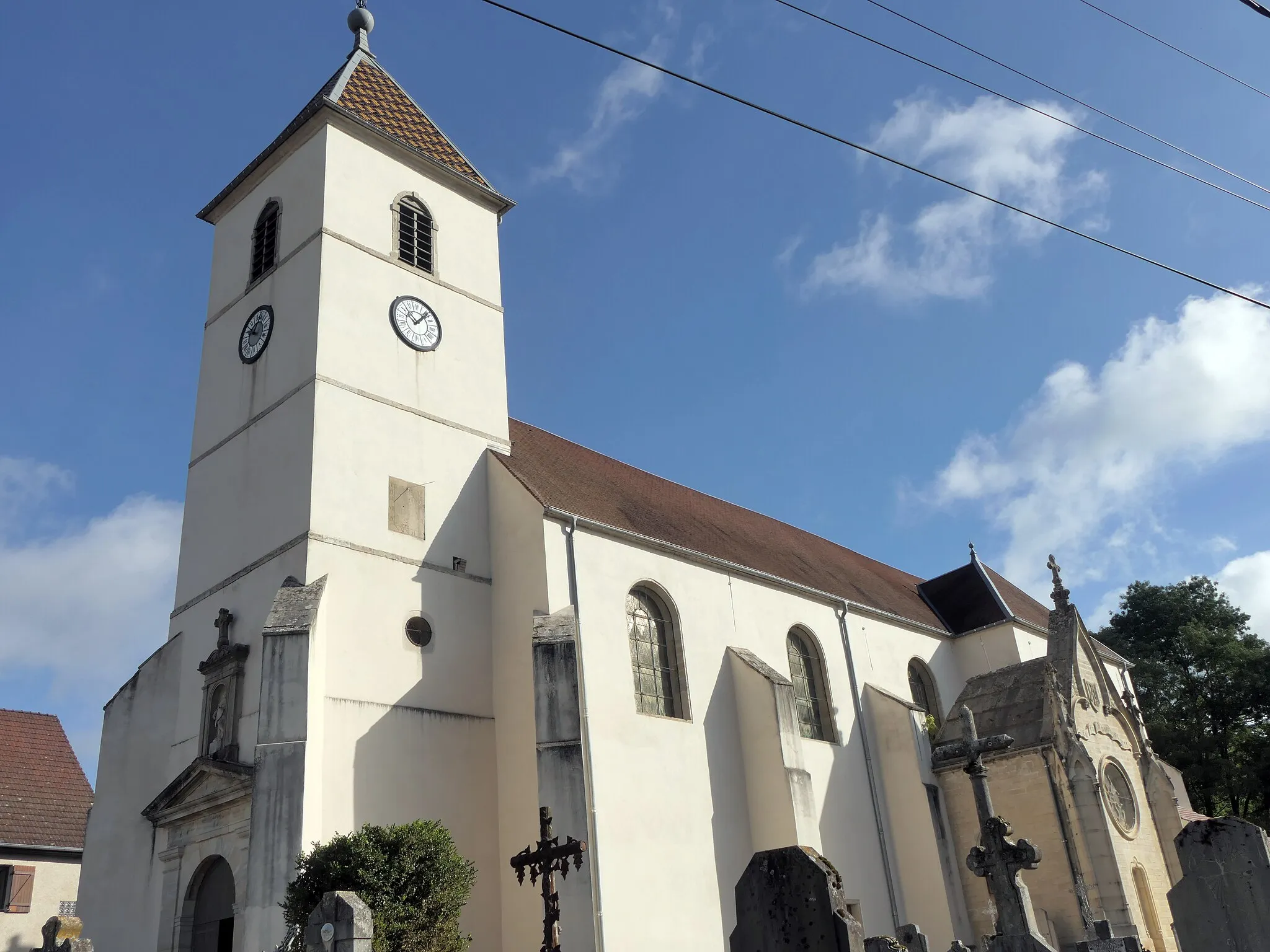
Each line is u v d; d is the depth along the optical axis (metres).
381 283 26.61
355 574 22.78
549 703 21.58
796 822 24.62
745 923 10.59
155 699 24.47
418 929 17.08
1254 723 47.91
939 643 36.56
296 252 26.56
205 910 21.38
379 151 28.34
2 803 30.03
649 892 22.25
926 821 28.66
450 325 27.92
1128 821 27.31
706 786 24.75
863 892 27.50
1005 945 12.63
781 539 36.47
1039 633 37.88
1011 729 28.02
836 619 31.80
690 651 26.11
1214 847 10.55
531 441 29.97
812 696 29.88
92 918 22.67
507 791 23.02
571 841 14.62
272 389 25.39
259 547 23.66
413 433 25.52
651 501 30.86
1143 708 49.53
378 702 21.97
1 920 28.02
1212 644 48.69
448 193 29.88
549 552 24.08
